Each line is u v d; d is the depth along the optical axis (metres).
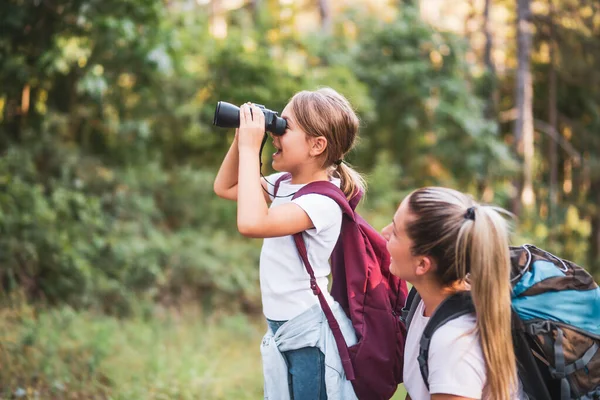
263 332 6.97
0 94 6.54
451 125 11.18
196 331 6.12
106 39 6.25
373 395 1.99
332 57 11.12
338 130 2.01
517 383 1.75
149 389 4.08
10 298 5.34
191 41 9.08
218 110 2.00
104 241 6.65
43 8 6.08
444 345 1.66
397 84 11.02
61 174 7.09
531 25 13.36
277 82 9.38
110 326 5.36
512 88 14.00
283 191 2.10
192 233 8.19
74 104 7.40
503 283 1.63
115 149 8.45
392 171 9.83
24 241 5.78
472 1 13.42
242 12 11.14
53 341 4.53
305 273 1.99
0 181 6.00
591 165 13.80
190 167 9.20
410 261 1.74
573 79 13.64
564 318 1.67
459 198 1.73
